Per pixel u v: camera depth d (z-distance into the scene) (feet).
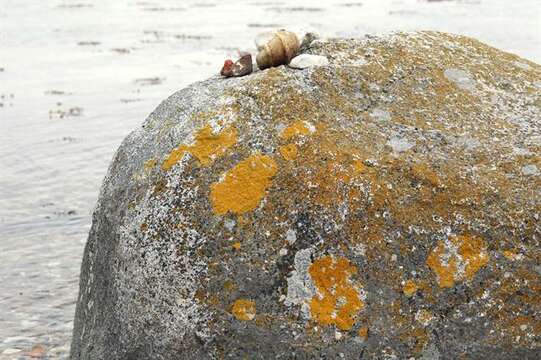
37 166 10.75
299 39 4.63
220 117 4.15
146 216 4.04
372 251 3.84
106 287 4.17
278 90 4.20
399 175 3.95
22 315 6.16
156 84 17.54
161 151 4.18
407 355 3.79
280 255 3.85
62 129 13.12
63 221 8.36
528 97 4.42
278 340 3.80
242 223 3.91
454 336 3.79
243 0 46.32
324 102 4.18
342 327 3.79
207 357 3.85
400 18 30.58
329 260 3.84
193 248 3.92
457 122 4.20
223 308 3.85
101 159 11.11
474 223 3.86
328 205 3.89
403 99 4.27
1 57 22.98
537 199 3.92
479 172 3.98
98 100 15.78
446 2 38.42
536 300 3.81
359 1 41.81
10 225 8.22
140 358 3.98
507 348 3.79
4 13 38.73
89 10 40.55
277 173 3.96
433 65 4.46
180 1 46.57
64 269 7.03
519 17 29.32
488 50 4.73
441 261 3.83
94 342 4.19
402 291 3.81
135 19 35.04
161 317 3.92
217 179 4.00
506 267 3.82
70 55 23.24
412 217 3.88
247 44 24.52
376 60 4.42
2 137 12.59
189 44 25.04
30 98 16.22
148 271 3.97
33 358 5.54
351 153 3.99
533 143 4.13
